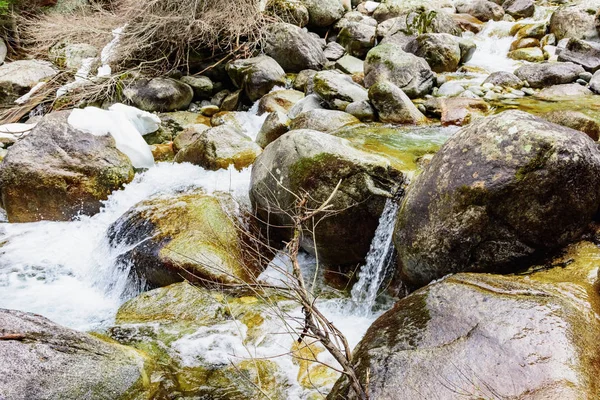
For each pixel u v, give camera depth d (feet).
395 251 13.62
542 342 7.27
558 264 9.97
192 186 19.27
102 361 9.64
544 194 9.91
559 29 32.37
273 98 27.63
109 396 9.29
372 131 21.07
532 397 6.55
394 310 9.34
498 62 32.17
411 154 18.01
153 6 30.32
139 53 30.68
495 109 22.98
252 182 16.43
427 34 30.42
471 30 37.50
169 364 11.35
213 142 20.92
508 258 10.49
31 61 30.66
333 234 14.46
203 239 15.43
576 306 7.99
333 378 10.75
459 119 22.03
